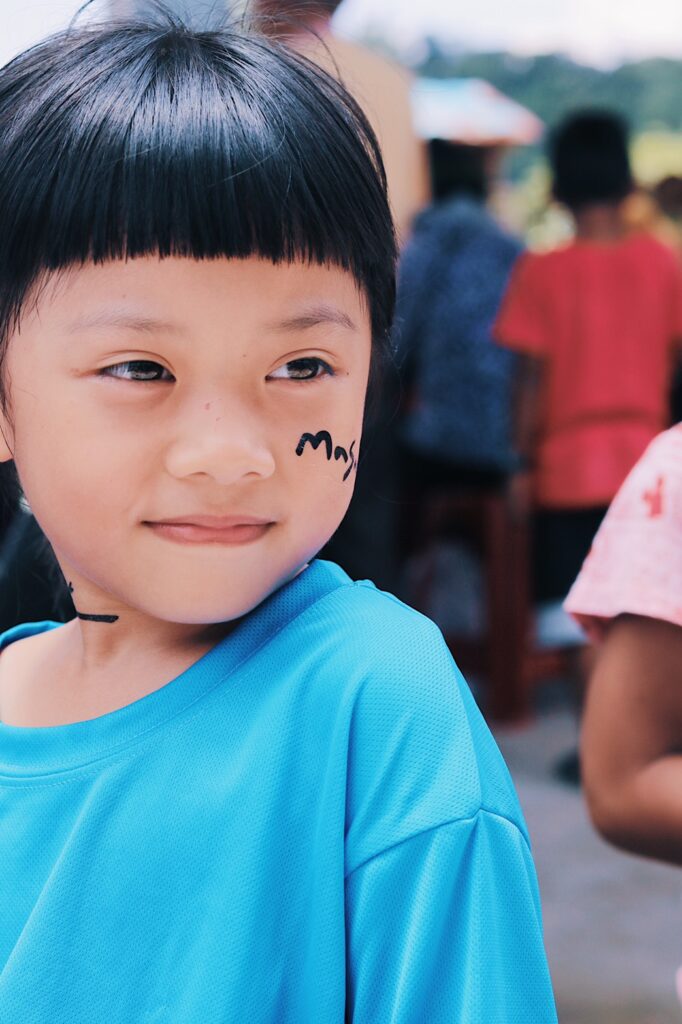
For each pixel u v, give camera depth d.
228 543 0.84
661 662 1.29
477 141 4.80
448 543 4.42
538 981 0.82
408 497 4.31
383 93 4.79
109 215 0.80
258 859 0.84
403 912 0.81
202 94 0.84
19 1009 0.85
